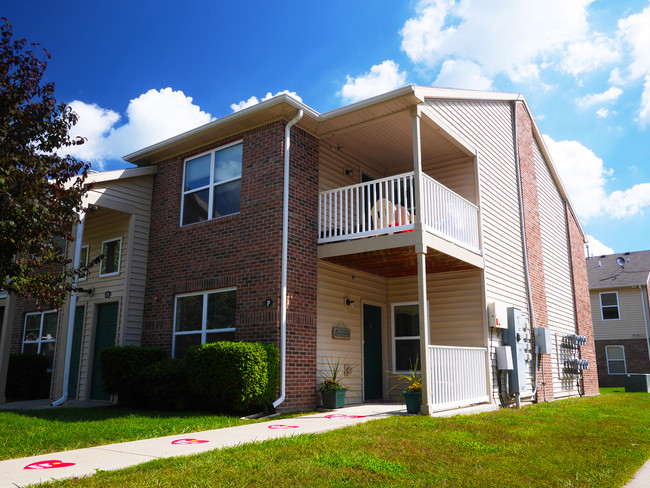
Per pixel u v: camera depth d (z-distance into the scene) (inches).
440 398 371.9
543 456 252.5
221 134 455.2
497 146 565.0
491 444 269.1
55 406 429.1
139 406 421.7
